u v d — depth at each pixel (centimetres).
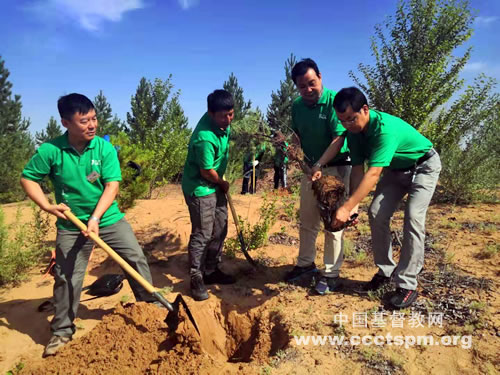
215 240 415
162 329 318
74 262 313
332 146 365
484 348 279
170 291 407
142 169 624
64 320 311
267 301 382
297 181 1062
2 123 1841
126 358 292
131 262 339
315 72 361
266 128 406
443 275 396
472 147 741
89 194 313
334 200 341
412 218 341
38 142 2050
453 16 820
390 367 272
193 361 288
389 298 358
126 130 1841
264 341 335
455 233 528
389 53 892
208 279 429
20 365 292
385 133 316
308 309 352
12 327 345
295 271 427
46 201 294
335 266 387
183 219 613
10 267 415
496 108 783
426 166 345
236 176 998
